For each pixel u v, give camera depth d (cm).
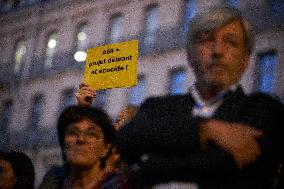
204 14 172
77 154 260
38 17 3509
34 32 3497
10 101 3503
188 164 147
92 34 3209
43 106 3316
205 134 147
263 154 148
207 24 169
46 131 3225
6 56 3634
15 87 3475
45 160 3169
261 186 149
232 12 171
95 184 255
